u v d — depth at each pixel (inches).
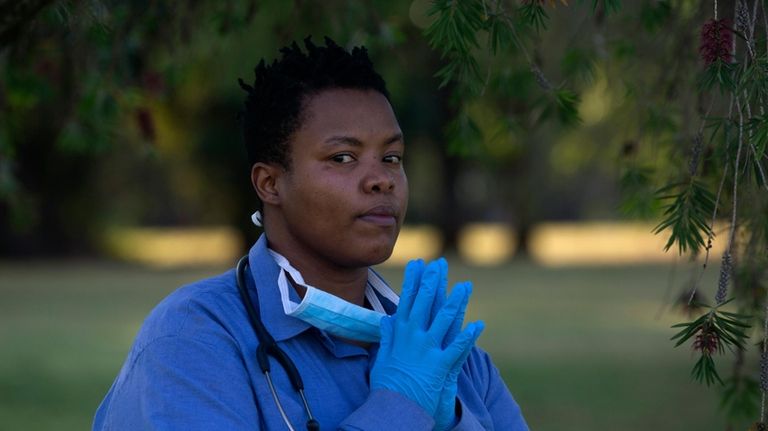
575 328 860.6
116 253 1756.9
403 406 108.6
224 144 1423.5
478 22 124.7
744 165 122.3
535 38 168.7
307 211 114.7
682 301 166.6
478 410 123.9
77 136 248.2
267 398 111.3
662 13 184.5
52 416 510.6
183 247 1982.0
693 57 177.5
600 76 226.8
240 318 114.8
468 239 2256.4
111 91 231.5
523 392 584.7
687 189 119.0
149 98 238.1
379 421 108.0
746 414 165.8
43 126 1371.8
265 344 112.8
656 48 198.7
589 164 988.6
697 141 128.8
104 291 1176.2
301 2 236.2
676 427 492.1
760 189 131.9
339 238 114.5
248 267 120.7
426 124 1333.7
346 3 239.6
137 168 1647.4
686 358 704.4
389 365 111.4
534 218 1795.0
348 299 119.8
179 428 107.6
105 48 228.2
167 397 108.8
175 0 226.5
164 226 2463.1
